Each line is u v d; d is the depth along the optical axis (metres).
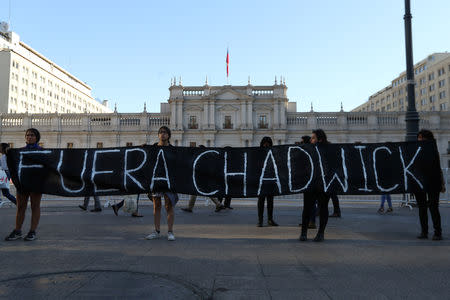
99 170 6.52
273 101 49.31
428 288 3.54
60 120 49.47
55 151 6.50
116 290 3.41
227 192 6.59
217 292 3.39
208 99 49.47
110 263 4.40
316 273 4.03
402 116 48.03
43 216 9.23
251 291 3.43
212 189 6.56
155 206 6.27
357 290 3.47
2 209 11.08
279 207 12.16
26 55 84.62
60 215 9.47
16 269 4.12
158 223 6.20
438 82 76.56
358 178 6.51
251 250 5.18
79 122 49.59
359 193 6.47
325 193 6.20
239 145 49.03
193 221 8.38
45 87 86.81
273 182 6.57
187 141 49.44
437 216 6.15
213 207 12.31
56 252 5.00
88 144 49.12
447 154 47.81
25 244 5.56
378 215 9.74
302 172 6.51
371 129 47.84
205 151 6.68
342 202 14.77
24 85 78.06
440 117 48.56
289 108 55.97
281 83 49.59
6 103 71.88
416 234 6.65
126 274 3.93
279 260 4.60
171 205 6.15
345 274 4.00
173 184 6.36
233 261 4.54
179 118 49.31
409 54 12.09
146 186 6.39
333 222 8.32
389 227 7.52
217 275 3.93
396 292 3.42
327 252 5.07
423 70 87.50
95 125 49.47
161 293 3.34
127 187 6.44
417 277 3.89
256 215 9.72
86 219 8.64
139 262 4.46
